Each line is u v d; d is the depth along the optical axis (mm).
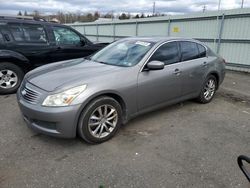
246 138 3541
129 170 2689
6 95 5488
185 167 2766
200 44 4898
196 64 4555
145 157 2957
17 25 5562
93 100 3096
